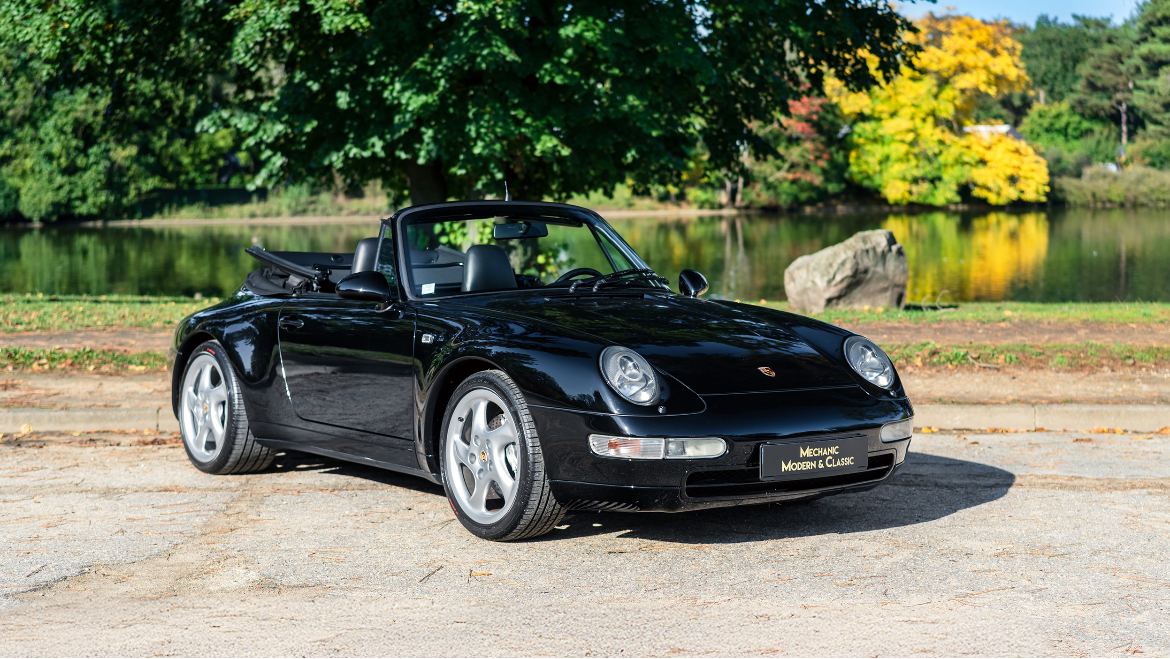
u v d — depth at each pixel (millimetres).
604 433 3865
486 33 13070
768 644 3133
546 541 4332
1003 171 49719
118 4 15234
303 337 5219
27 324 11883
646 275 5328
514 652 3076
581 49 13680
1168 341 9938
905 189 51188
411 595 3635
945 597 3590
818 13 16297
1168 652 3068
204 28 16031
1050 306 14352
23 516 4789
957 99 48906
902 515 4758
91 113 44812
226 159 74938
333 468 5906
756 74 16578
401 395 4676
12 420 7109
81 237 45438
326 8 13539
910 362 9055
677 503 3879
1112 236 39281
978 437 6766
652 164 16141
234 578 3850
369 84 14188
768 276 24391
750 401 4000
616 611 3451
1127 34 86625
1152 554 4121
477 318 4473
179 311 13781
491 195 15219
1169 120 80750
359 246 5301
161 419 7180
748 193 61188
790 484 4062
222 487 5402
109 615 3439
